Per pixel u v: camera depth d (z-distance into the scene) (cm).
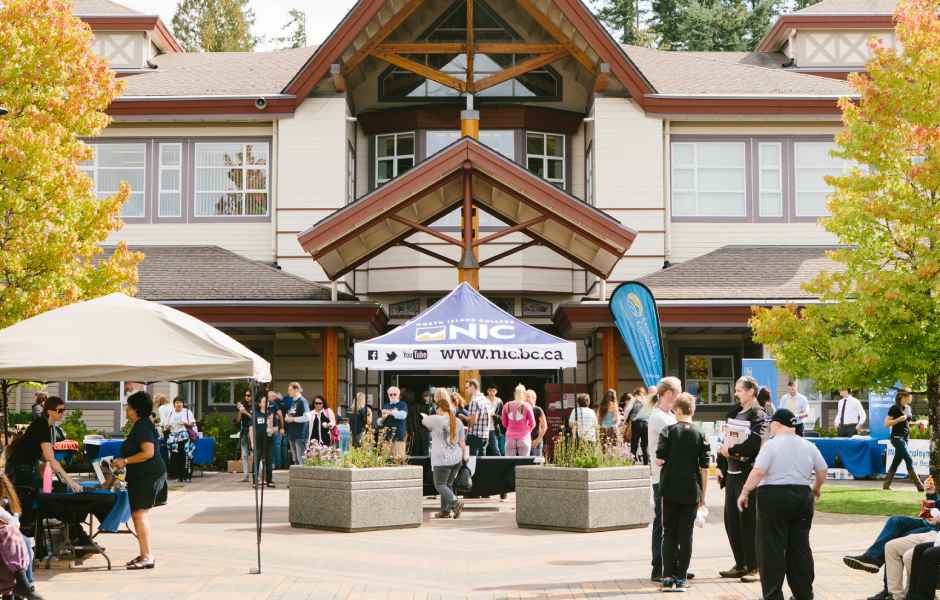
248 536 1454
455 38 2869
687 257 2823
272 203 2816
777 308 1864
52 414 1268
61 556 1246
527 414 1914
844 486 2102
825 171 2853
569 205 2089
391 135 2895
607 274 2397
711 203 2842
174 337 1154
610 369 2564
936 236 1734
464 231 2125
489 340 1706
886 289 1728
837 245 2816
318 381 2794
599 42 2714
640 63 3111
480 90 2688
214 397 2777
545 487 1523
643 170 2816
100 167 2834
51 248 1780
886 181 1819
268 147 2836
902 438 1984
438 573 1157
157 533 1485
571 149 2927
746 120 2847
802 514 956
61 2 1911
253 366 1153
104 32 3155
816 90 2867
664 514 1054
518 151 2855
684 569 1046
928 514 997
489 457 1770
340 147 2805
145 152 2836
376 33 2759
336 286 2494
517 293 2806
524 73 2878
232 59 3219
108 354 1129
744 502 970
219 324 2483
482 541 1405
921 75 1778
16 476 1216
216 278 2625
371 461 1583
